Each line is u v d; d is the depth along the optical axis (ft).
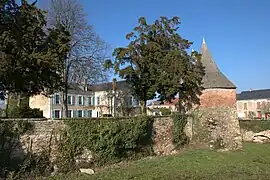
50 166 67.46
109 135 76.59
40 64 80.33
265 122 154.20
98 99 246.88
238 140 108.06
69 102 233.35
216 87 108.17
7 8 79.36
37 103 219.20
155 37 114.32
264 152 104.12
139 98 119.65
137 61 110.01
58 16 128.06
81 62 129.70
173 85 108.27
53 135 69.26
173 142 99.66
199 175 63.16
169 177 61.36
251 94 324.80
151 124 92.94
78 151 72.54
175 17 115.34
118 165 77.97
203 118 107.96
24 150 64.34
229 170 68.85
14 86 83.82
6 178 59.62
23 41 80.33
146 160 84.89
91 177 62.44
